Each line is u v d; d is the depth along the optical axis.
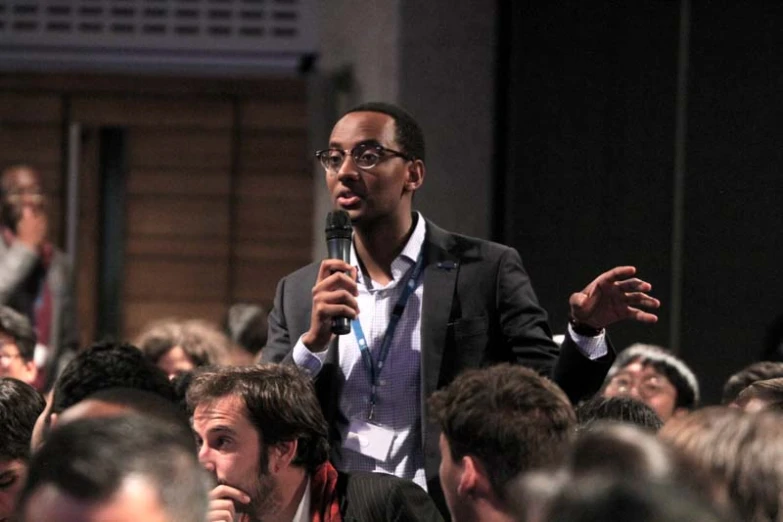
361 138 6.18
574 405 6.17
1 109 16.89
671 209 12.73
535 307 6.38
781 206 12.63
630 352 8.81
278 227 17.20
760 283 12.66
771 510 3.83
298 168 17.12
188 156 17.08
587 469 3.03
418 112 12.62
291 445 5.81
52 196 16.95
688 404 8.69
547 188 12.76
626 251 12.77
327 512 5.93
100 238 16.97
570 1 12.74
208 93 16.98
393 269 6.34
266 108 17.06
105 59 15.84
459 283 6.34
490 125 12.70
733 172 12.68
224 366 6.31
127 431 2.96
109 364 6.40
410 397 6.27
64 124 16.92
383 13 12.89
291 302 6.60
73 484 2.82
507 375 4.77
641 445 3.08
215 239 17.17
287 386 5.81
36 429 6.00
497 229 12.76
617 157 12.77
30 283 12.38
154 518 2.83
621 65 12.76
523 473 4.50
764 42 12.62
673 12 12.70
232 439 5.73
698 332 12.68
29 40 15.77
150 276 17.12
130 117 16.98
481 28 12.67
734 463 3.86
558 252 12.76
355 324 6.34
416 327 6.31
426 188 12.62
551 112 12.74
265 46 15.71
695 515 2.37
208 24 15.77
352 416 6.30
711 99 12.66
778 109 12.63
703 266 12.70
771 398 5.99
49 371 12.22
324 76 14.25
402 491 5.91
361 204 6.19
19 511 2.89
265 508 5.82
